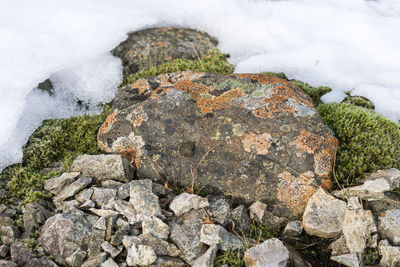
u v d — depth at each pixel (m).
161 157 1.20
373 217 1.08
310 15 1.76
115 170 1.17
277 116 1.18
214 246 1.04
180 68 1.53
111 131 1.26
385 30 1.66
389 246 1.04
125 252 1.05
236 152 1.17
